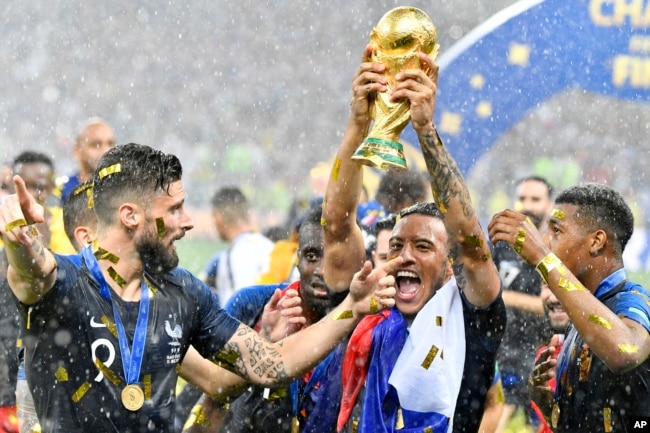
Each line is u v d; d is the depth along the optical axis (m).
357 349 5.96
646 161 26.19
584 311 5.50
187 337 5.46
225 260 12.80
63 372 5.12
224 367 5.69
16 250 4.83
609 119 26.06
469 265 5.67
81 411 5.12
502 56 10.69
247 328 5.71
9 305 7.86
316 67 32.81
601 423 5.81
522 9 10.59
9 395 7.80
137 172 5.25
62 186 10.85
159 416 5.25
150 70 33.12
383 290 5.51
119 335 5.19
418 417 5.62
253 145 32.84
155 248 5.28
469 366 5.77
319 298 6.71
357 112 5.57
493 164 25.36
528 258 5.64
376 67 5.35
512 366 9.91
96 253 5.28
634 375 5.73
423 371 5.62
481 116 10.78
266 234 14.05
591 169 26.06
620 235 6.00
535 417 10.00
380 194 10.40
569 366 5.99
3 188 10.45
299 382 6.56
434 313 5.74
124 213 5.25
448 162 5.45
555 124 25.86
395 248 6.04
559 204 6.12
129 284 5.30
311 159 32.44
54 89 32.28
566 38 10.59
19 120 31.69
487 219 24.28
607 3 10.52
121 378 5.17
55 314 5.10
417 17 5.30
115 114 32.81
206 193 32.31
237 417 6.76
